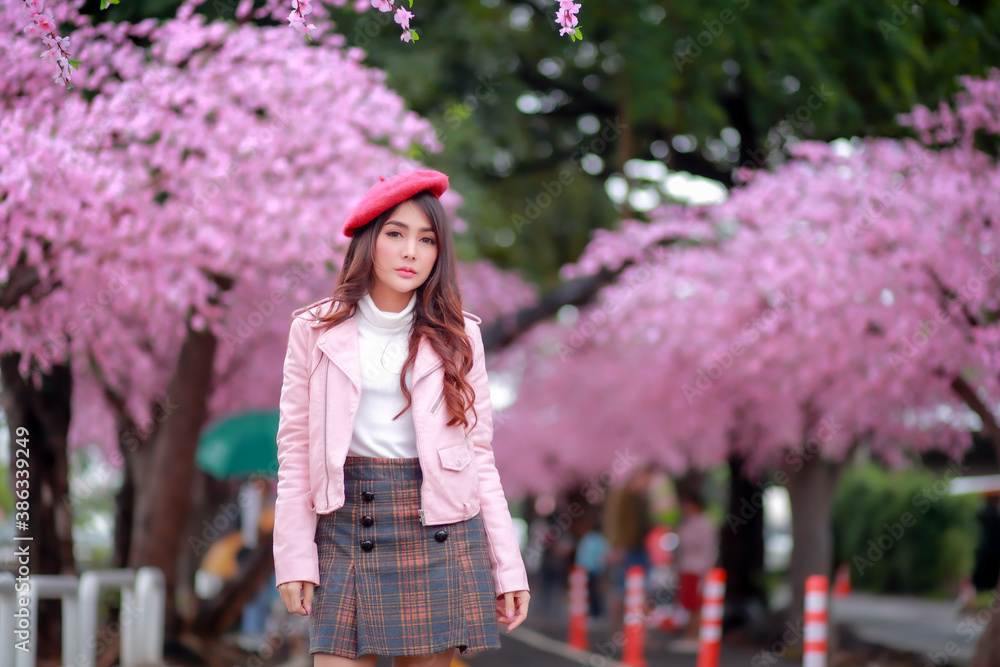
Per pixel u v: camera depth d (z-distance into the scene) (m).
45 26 3.95
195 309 7.73
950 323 7.64
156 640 7.82
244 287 8.19
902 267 7.67
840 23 8.63
